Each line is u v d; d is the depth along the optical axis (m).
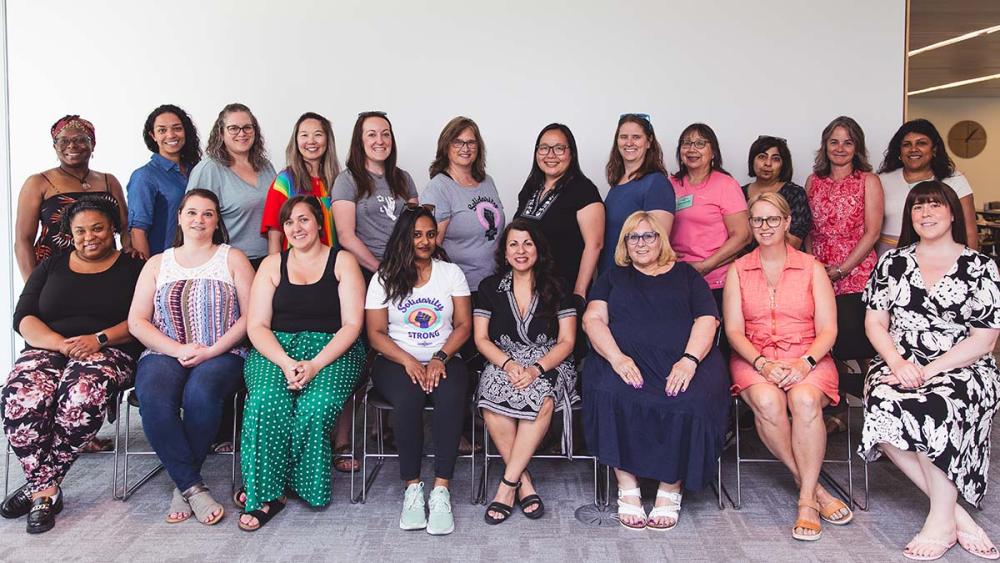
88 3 4.03
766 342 2.78
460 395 2.67
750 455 3.30
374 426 3.47
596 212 3.14
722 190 3.22
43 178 3.27
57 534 2.51
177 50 4.02
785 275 2.79
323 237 3.08
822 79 3.89
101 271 2.94
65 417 2.60
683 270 2.87
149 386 2.63
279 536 2.49
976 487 2.35
